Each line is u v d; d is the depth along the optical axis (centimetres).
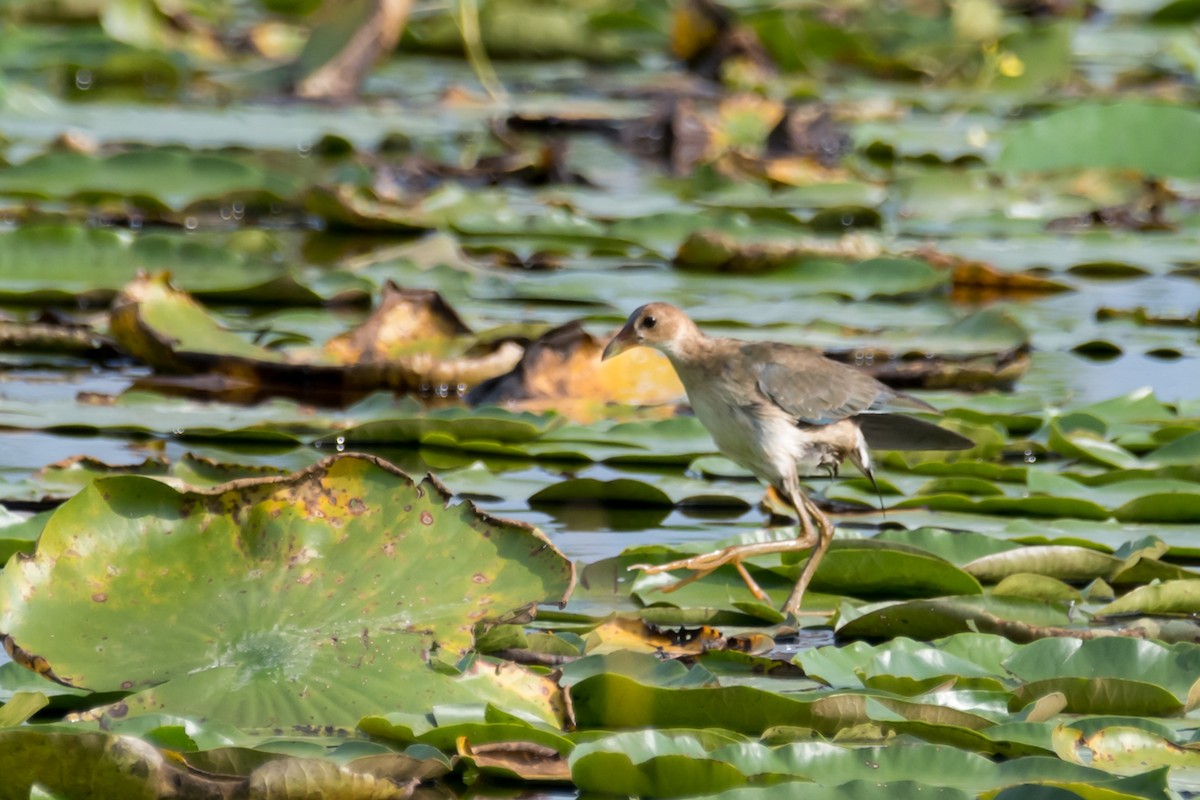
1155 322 1402
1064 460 1032
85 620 666
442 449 1036
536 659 696
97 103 2169
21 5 2505
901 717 627
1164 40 2852
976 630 743
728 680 693
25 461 952
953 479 969
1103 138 1966
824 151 2095
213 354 1145
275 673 647
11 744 532
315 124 2098
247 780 532
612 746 584
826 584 836
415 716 618
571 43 2631
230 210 1638
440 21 2631
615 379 1161
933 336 1314
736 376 897
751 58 2520
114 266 1402
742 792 544
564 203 1719
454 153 1975
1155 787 561
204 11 2631
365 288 1377
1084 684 657
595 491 942
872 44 2645
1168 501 911
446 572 712
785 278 1520
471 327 1270
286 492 718
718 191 1905
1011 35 2559
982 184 1858
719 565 809
